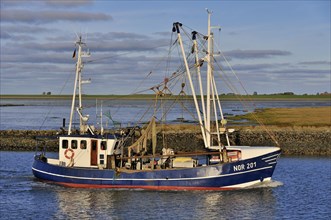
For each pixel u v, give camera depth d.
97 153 45.06
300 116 117.62
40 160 47.03
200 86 46.75
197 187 42.88
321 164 60.19
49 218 35.22
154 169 43.19
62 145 45.78
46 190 43.56
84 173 44.12
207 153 43.34
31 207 38.09
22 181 47.56
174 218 35.16
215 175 42.66
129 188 43.50
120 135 47.19
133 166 45.12
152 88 46.59
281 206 38.62
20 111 197.75
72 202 39.50
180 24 45.56
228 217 35.50
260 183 44.34
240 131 80.88
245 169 43.34
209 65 46.03
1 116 160.75
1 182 47.16
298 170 55.56
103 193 42.25
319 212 37.03
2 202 39.56
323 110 143.50
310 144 74.00
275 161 44.50
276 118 112.62
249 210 37.34
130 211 36.91
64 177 44.97
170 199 40.19
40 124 123.06
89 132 47.09
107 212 36.66
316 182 48.16
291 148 72.19
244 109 198.50
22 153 69.94
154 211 36.84
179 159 44.16
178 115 154.62
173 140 76.12
